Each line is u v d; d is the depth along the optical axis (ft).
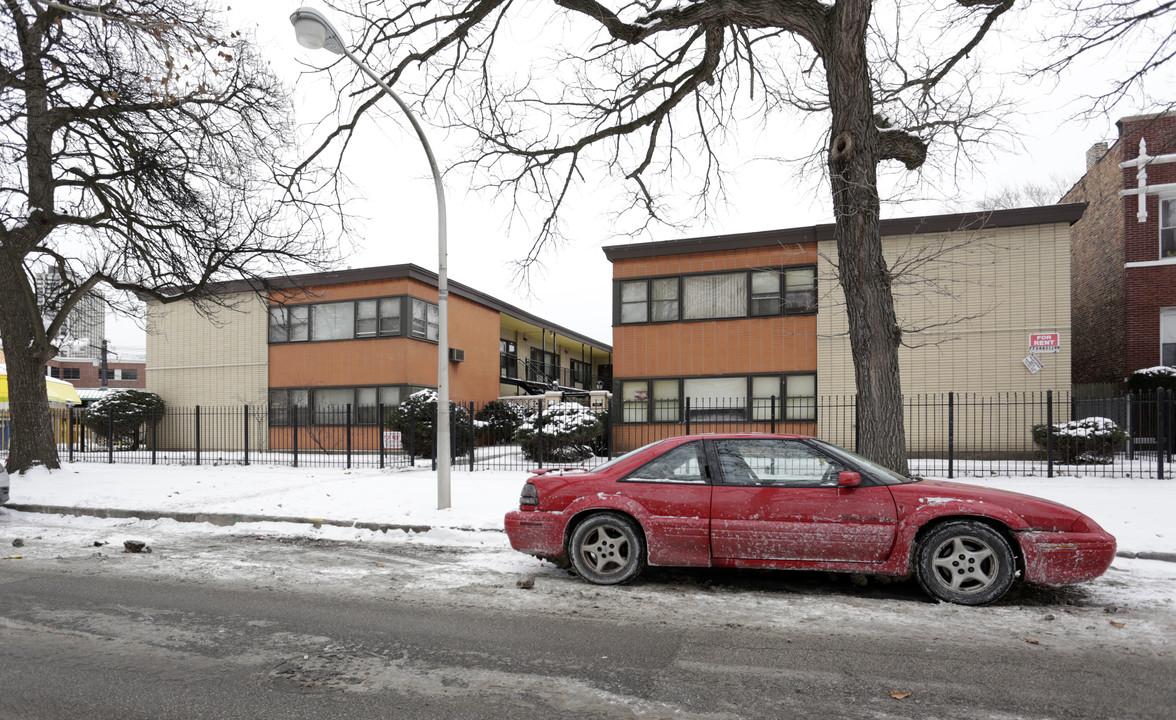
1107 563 17.30
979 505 17.95
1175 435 53.72
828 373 61.00
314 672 13.16
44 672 13.08
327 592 19.45
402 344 76.07
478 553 25.04
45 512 35.78
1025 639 15.12
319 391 78.74
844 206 30.32
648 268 66.80
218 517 32.19
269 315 80.33
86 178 43.98
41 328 47.19
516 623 16.44
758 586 19.95
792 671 13.24
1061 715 11.23
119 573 21.93
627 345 67.00
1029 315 56.85
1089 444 49.42
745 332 63.72
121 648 14.53
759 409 62.95
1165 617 16.85
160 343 84.69
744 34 40.73
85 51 41.04
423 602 18.37
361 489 39.17
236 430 80.79
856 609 17.56
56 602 18.29
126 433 78.33
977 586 17.98
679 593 19.25
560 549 20.54
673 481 20.16
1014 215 57.00
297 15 29.43
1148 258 59.31
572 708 11.51
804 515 18.83
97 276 48.06
